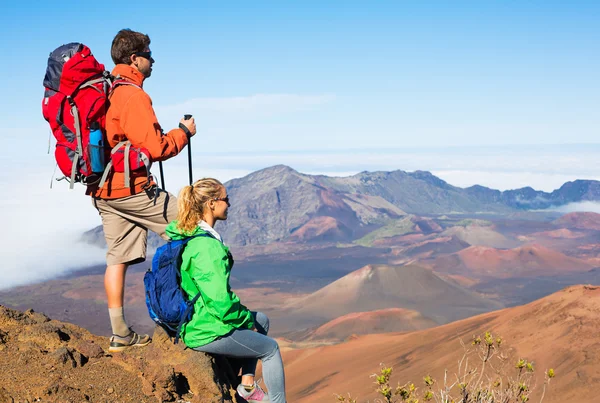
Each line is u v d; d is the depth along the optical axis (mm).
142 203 4688
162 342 4957
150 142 4375
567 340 98562
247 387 4645
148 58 4695
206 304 4137
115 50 4602
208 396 4547
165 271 4270
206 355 4719
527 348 101312
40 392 4148
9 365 4508
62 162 4410
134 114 4371
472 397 5027
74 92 4297
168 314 4258
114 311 5008
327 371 119438
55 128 4371
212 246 4117
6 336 4965
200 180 4312
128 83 4512
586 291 114250
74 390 4258
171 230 4258
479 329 119438
